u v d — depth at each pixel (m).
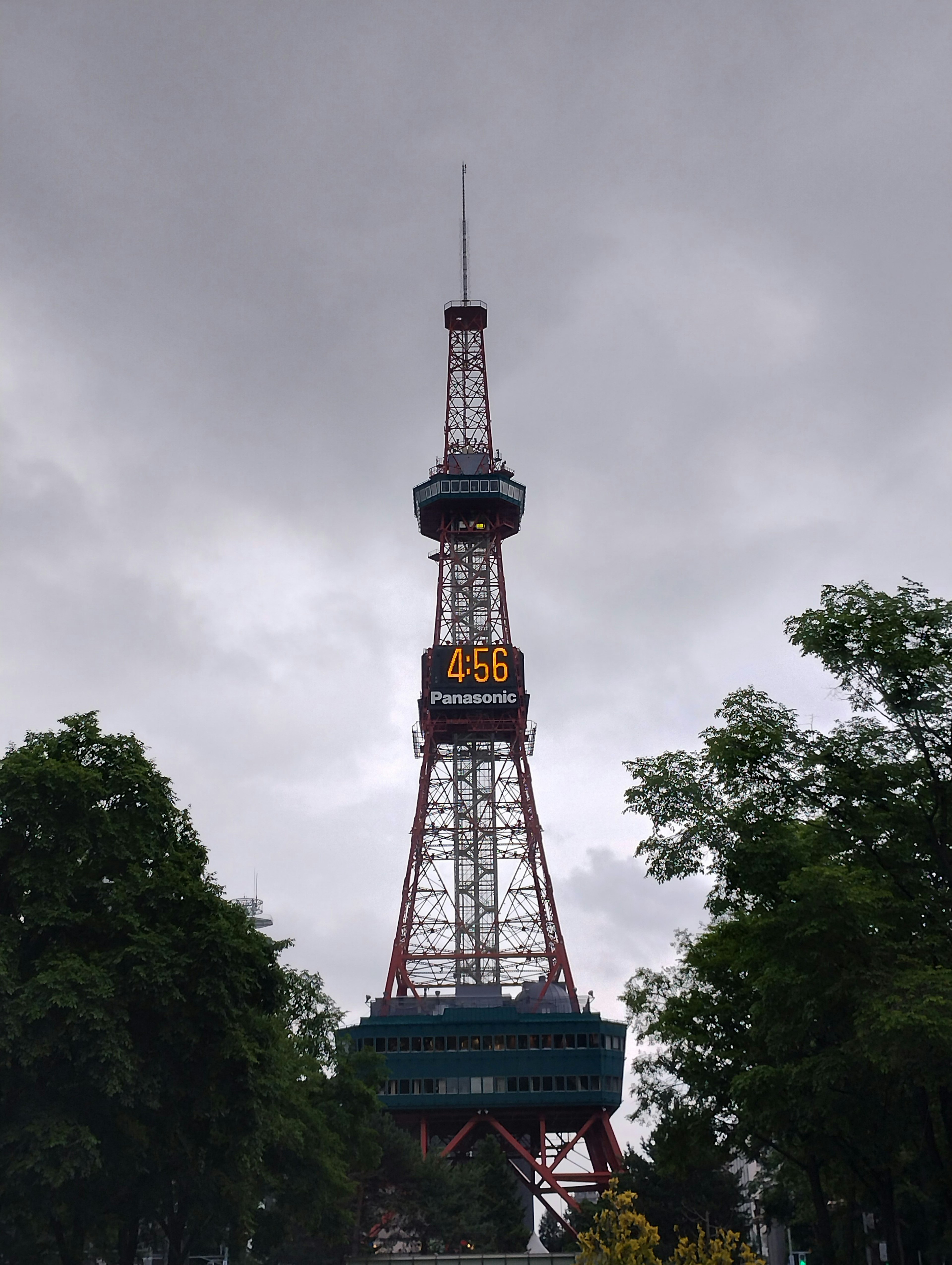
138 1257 115.56
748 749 58.56
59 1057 62.31
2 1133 59.69
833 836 58.06
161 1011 64.69
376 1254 149.00
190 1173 70.62
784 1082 57.66
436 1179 157.00
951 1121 55.00
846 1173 75.19
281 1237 101.12
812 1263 123.38
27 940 65.44
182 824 74.81
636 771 61.66
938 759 56.91
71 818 66.69
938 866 57.78
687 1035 71.25
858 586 56.97
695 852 60.16
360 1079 117.19
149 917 67.88
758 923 54.56
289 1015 107.75
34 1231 70.12
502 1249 178.50
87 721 73.19
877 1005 48.28
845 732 59.38
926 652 54.19
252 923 78.69
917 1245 93.31
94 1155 59.88
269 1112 75.56
